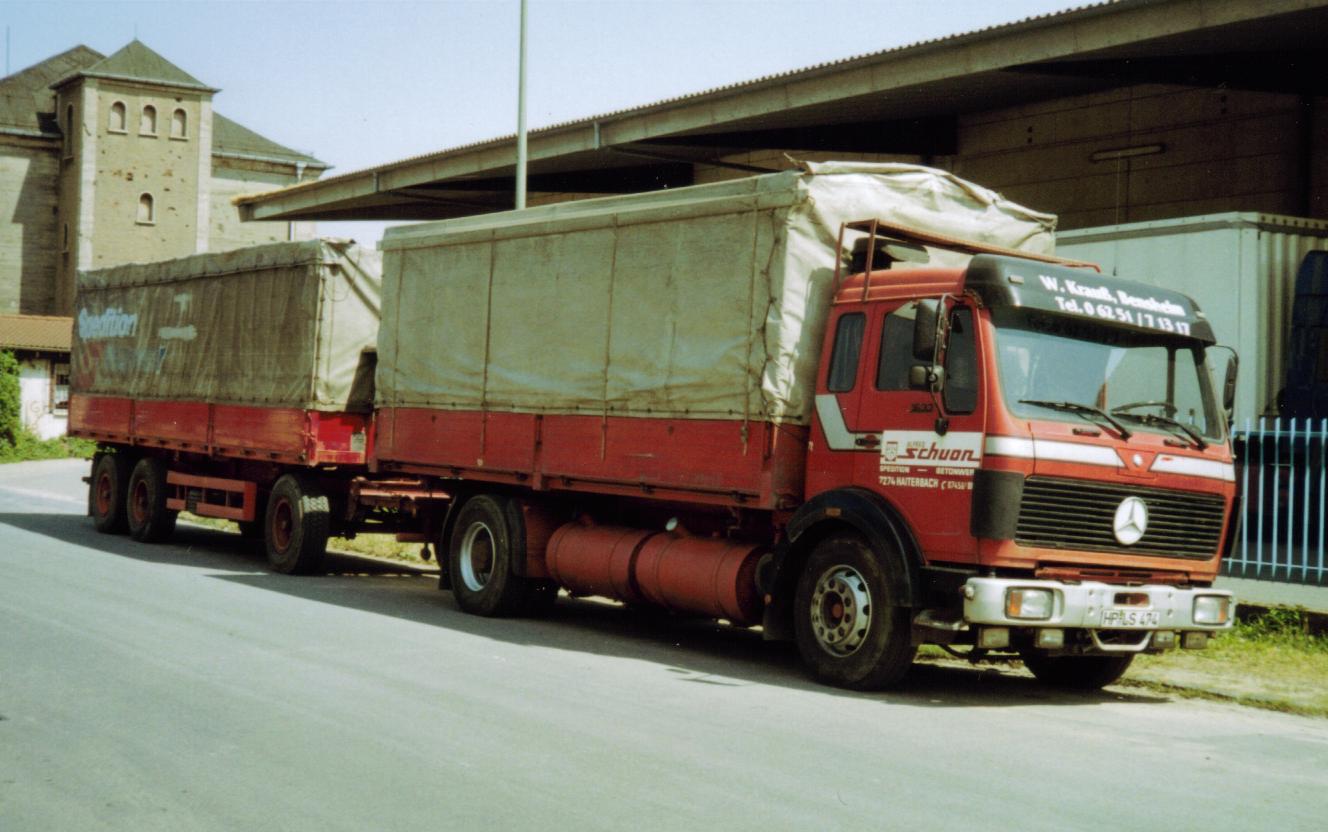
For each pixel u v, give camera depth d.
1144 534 9.12
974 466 8.65
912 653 9.11
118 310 20.48
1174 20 15.41
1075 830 5.79
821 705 8.61
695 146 24.73
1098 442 8.89
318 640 10.45
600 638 11.54
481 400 12.71
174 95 72.69
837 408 9.58
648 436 10.83
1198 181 19.31
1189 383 9.66
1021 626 8.66
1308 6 14.13
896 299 9.35
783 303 9.73
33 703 7.82
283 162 79.44
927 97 20.59
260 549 18.91
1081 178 20.89
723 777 6.49
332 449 15.51
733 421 10.05
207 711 7.70
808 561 9.59
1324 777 7.10
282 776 6.34
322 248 15.42
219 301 17.56
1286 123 18.31
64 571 14.48
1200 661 11.02
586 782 6.33
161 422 18.78
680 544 10.93
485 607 12.55
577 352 11.62
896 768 6.83
